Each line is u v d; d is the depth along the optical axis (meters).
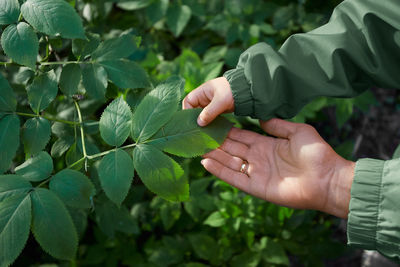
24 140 0.69
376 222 0.71
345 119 1.08
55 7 0.67
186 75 0.90
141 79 0.74
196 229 1.09
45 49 0.78
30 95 0.71
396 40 0.76
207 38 1.22
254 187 0.79
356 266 1.29
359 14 0.76
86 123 0.76
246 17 1.13
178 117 0.71
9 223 0.62
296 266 1.25
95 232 1.08
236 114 0.79
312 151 0.76
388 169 0.70
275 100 0.79
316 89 0.78
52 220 0.63
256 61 0.77
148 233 1.13
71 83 0.73
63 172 0.66
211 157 0.80
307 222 1.08
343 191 0.75
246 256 1.02
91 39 0.75
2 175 0.65
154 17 1.07
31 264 1.07
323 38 0.77
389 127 1.57
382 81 0.79
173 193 0.67
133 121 0.69
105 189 0.66
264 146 0.81
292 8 1.11
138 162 0.67
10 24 0.68
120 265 1.18
